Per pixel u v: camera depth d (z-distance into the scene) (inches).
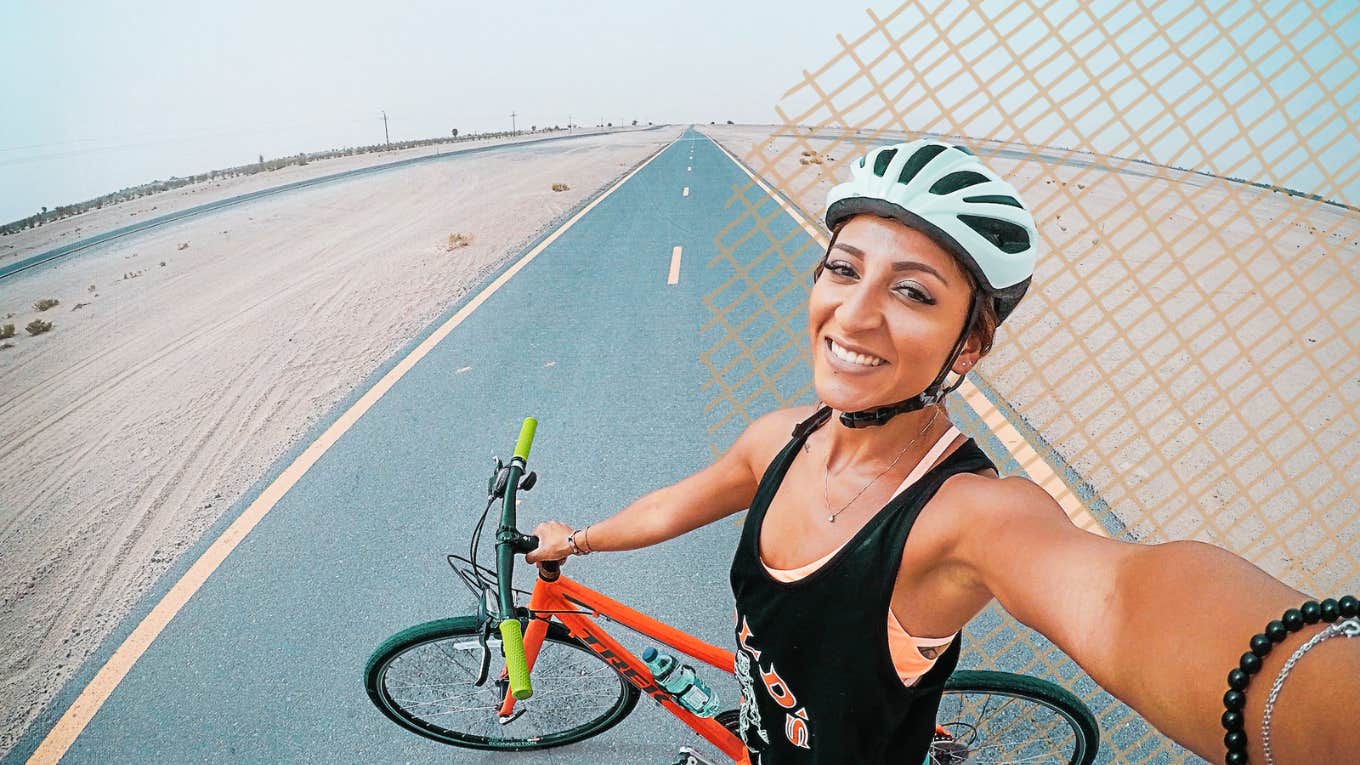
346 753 103.7
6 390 265.6
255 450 191.3
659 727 106.0
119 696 114.0
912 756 46.9
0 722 110.6
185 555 147.4
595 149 1934.1
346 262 442.3
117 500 172.7
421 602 131.2
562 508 156.7
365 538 149.6
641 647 118.1
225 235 634.8
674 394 208.5
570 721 102.4
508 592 69.3
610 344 252.7
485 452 182.1
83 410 233.9
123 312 375.2
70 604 135.9
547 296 322.0
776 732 48.0
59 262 600.1
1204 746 23.4
